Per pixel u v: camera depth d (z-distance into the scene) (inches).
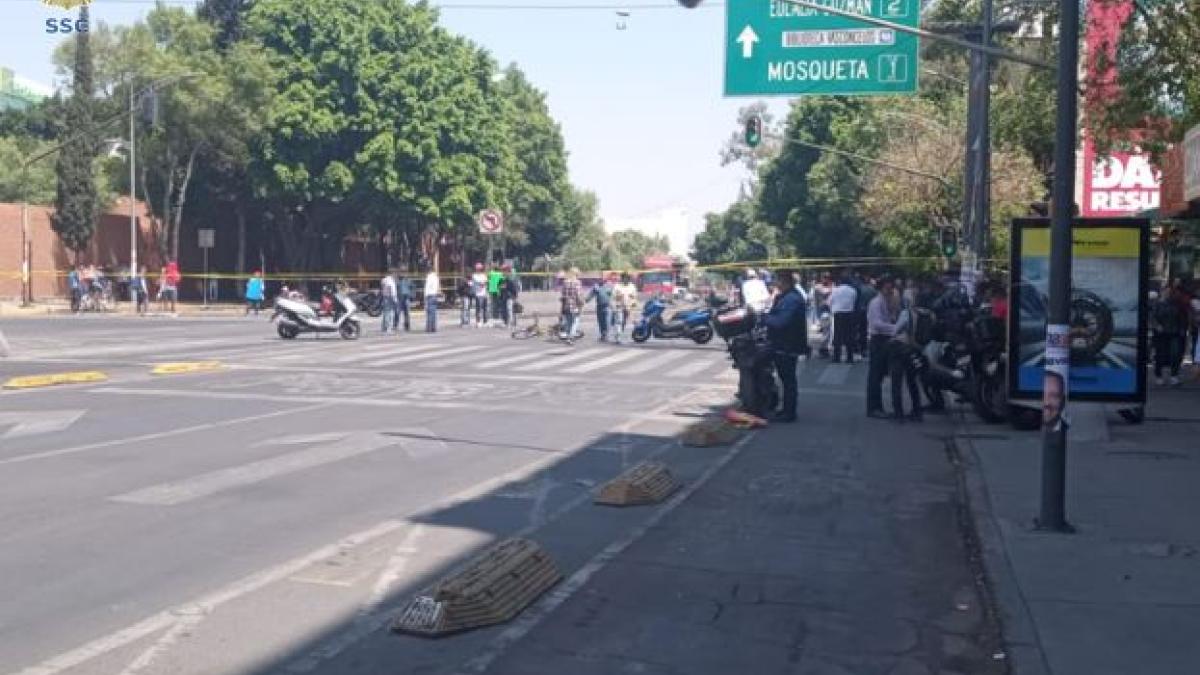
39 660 249.1
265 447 534.0
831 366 1050.1
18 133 3095.5
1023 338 550.9
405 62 2204.7
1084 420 585.0
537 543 361.1
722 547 370.0
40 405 673.6
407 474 478.0
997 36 1023.0
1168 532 383.6
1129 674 250.1
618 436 598.9
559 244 3700.8
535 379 874.8
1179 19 698.8
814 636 282.0
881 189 1761.8
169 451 518.6
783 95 854.5
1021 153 1608.0
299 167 2148.1
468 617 277.7
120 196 2463.1
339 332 1312.7
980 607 309.6
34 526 370.9
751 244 4591.5
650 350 1181.7
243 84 2073.1
